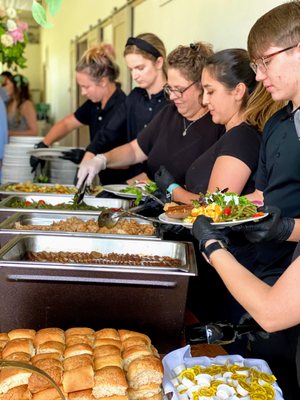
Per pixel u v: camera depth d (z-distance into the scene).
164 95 2.74
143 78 2.74
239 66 1.75
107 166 2.63
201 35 2.97
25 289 1.32
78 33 7.19
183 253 1.59
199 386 1.02
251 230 1.29
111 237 1.70
